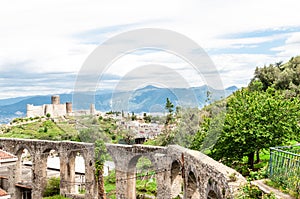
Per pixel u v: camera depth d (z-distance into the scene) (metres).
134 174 33.44
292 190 14.42
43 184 42.50
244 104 30.20
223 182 16.11
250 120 28.70
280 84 56.31
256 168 29.34
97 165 35.16
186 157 24.14
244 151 28.48
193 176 23.47
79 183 39.50
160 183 30.75
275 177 15.80
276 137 28.27
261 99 30.78
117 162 32.91
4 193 19.86
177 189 29.92
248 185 15.06
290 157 16.03
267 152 34.56
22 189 44.31
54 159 51.38
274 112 28.53
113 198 36.62
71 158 40.12
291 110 29.16
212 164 18.75
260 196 14.51
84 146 36.16
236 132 28.27
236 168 28.77
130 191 33.75
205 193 19.33
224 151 29.02
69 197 39.69
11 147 45.31
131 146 31.36
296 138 28.78
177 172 29.47
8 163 19.92
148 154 30.48
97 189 36.03
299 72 56.75
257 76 61.09
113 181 41.72
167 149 28.89
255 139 28.39
